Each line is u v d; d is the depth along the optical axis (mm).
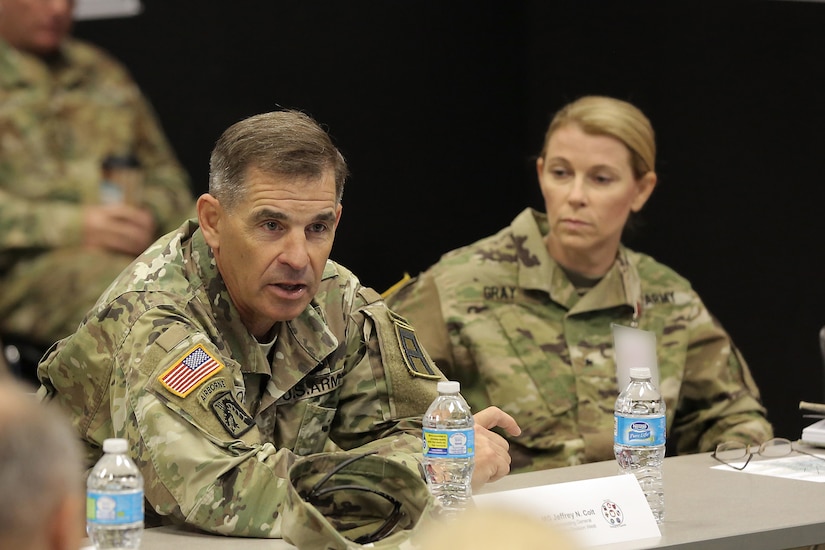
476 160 10266
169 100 8773
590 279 9047
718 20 11508
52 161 8250
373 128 9773
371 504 4781
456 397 5574
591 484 5023
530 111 10500
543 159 9258
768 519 5242
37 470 2404
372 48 9711
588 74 10805
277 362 5918
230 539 5000
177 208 8789
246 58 9109
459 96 10164
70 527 2498
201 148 8922
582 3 10695
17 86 8125
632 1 11031
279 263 5516
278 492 5027
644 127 9188
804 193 12070
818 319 12141
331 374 6090
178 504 5039
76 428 5691
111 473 4504
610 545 4836
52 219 8227
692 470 6477
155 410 5145
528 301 8891
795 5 11867
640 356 8078
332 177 5602
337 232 9695
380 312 6348
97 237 8391
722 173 11625
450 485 5242
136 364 5285
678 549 4836
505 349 8680
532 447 8531
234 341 5789
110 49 8508
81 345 5586
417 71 9945
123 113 8531
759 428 9047
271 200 5445
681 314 9305
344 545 4410
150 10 8648
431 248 10117
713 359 9281
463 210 10234
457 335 8727
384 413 6117
